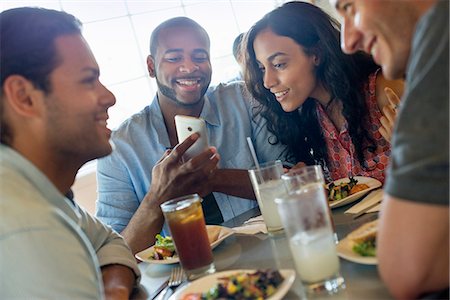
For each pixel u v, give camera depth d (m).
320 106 1.73
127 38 2.95
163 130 1.94
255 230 1.19
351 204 1.21
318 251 0.76
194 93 1.89
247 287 0.77
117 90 2.94
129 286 1.02
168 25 1.89
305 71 1.62
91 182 2.68
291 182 0.97
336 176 1.73
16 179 0.79
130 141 1.91
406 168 0.65
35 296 0.73
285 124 1.78
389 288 0.70
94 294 0.79
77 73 0.92
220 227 1.25
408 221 0.64
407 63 0.84
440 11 0.64
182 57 1.86
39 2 2.71
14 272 0.72
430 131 0.62
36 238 0.73
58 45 0.91
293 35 1.58
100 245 1.13
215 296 0.77
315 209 0.77
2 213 0.73
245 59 1.75
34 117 0.88
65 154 0.94
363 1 0.83
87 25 2.86
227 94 2.00
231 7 3.35
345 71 1.59
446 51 0.62
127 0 2.96
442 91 0.62
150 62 2.00
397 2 0.80
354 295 0.73
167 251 1.17
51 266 0.73
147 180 1.89
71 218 0.89
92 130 0.95
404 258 0.66
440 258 0.65
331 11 3.06
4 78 0.86
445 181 0.62
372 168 1.63
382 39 0.84
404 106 0.66
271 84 1.65
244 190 1.68
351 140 1.65
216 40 3.33
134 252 1.48
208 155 1.43
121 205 1.88
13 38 0.87
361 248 0.83
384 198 0.69
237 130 1.96
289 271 0.82
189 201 1.01
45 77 0.88
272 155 1.91
